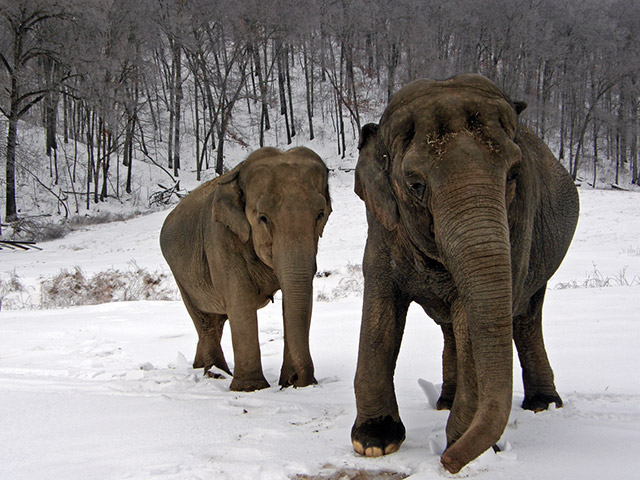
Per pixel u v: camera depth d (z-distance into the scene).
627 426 4.57
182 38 56.91
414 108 3.57
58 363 8.94
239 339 7.32
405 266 4.11
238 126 71.00
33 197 50.69
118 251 32.41
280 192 7.14
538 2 70.62
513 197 3.64
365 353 4.23
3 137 46.50
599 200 44.03
